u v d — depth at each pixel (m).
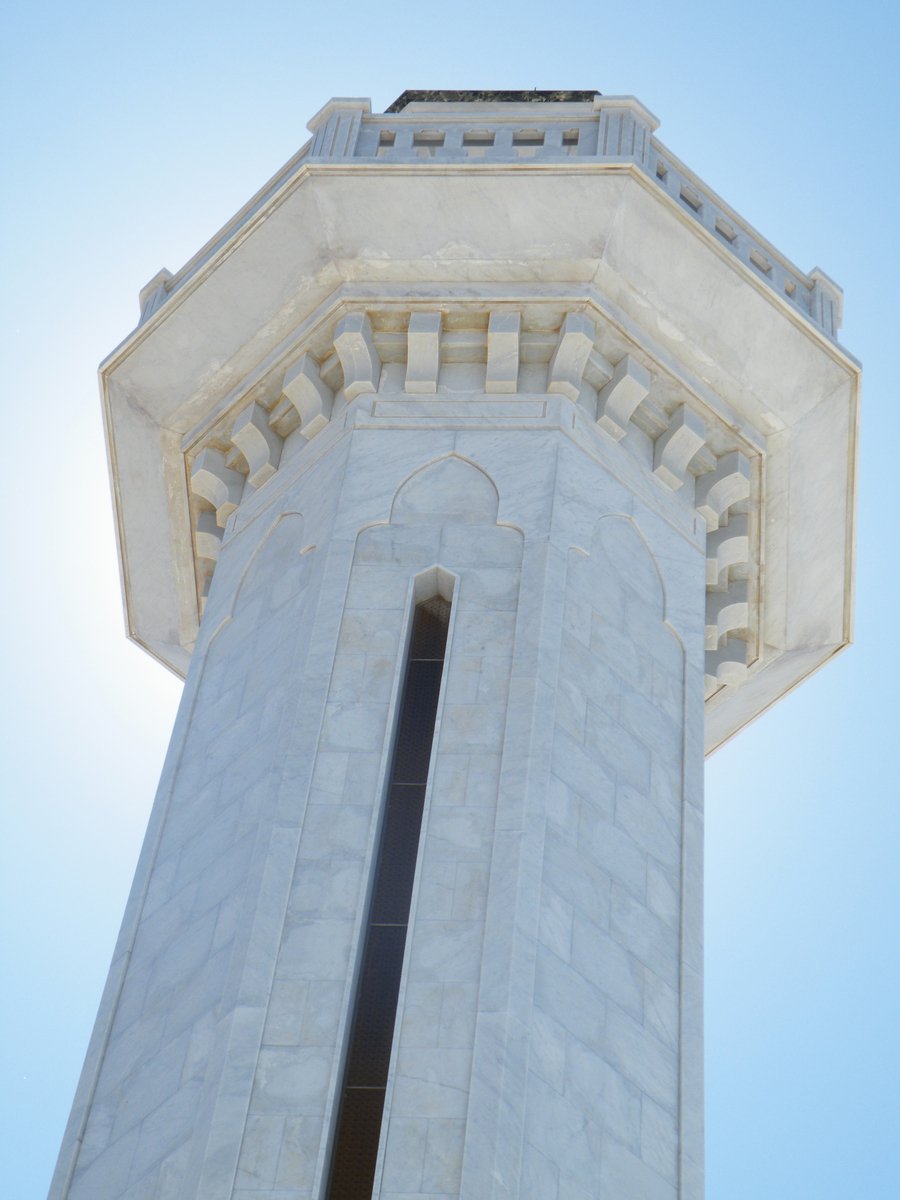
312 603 25.14
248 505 29.25
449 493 26.36
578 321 27.92
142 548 31.28
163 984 22.53
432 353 28.09
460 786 22.64
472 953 20.98
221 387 29.94
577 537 25.92
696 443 28.72
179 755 25.81
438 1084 19.88
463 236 28.22
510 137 29.33
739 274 28.52
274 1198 19.17
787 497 29.84
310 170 28.12
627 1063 21.34
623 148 28.80
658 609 26.64
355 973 21.05
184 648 32.28
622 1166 20.50
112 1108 21.67
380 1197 19.00
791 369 29.09
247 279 28.97
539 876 21.72
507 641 24.30
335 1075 20.11
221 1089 20.00
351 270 28.67
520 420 27.30
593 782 23.44
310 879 21.88
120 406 30.12
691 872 23.89
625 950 22.28
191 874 23.64
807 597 30.52
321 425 28.66
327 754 23.12
